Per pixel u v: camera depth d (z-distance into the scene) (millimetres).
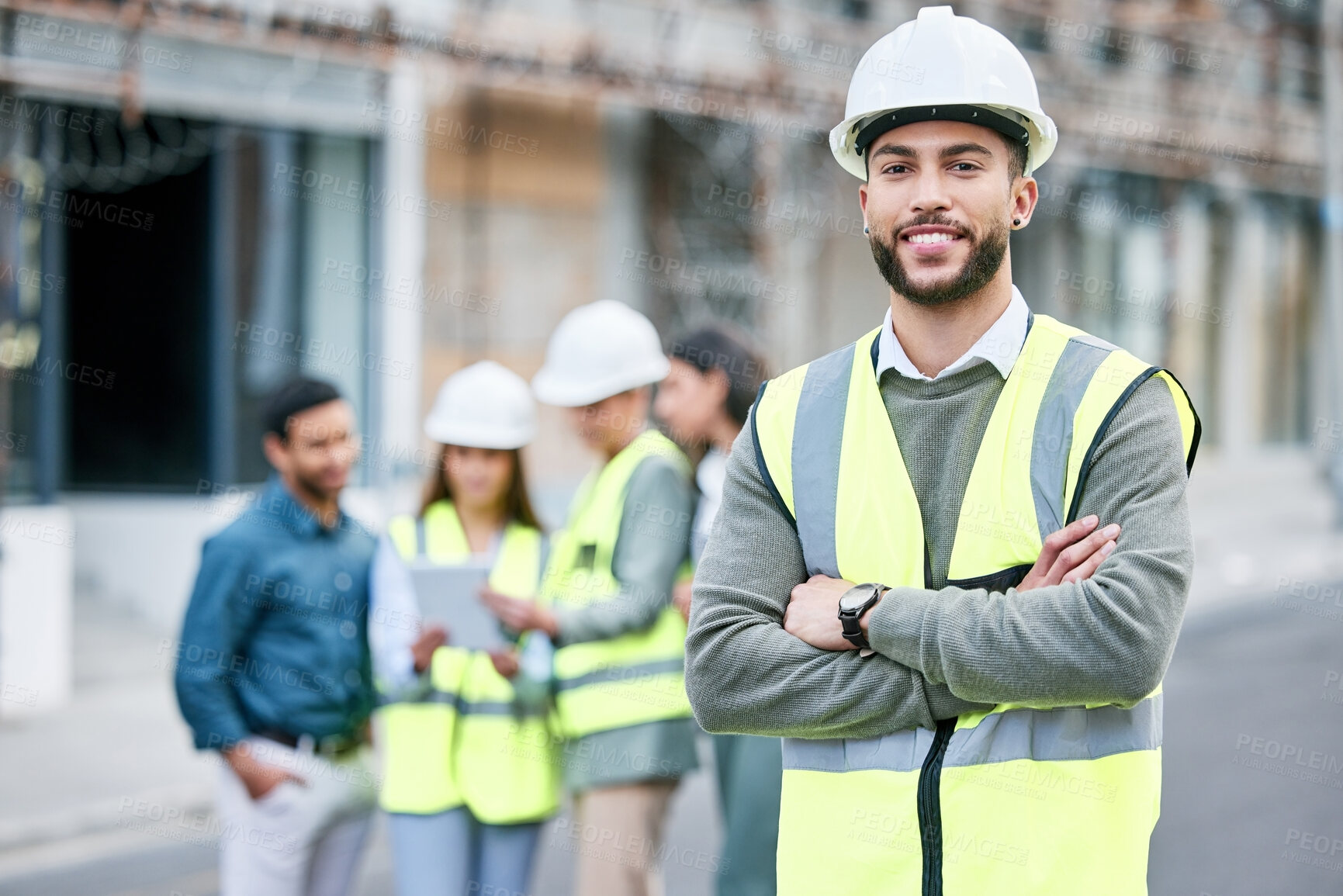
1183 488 1802
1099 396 1815
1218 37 16703
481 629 3605
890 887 1807
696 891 5082
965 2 13953
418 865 3521
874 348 1978
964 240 1844
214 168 9641
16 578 8000
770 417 2018
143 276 9852
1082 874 1752
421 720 3549
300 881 3594
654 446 3785
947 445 1892
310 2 9195
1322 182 18781
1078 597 1726
